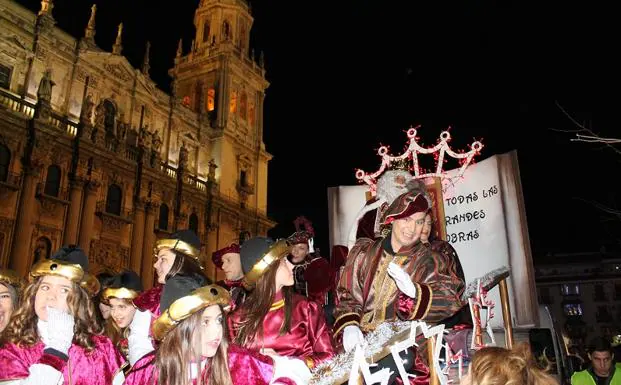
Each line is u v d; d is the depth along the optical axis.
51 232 26.33
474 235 5.20
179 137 35.97
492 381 2.19
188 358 2.58
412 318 2.96
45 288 3.43
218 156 37.97
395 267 3.05
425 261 3.41
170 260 4.19
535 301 4.75
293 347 3.35
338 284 3.86
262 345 3.29
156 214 32.19
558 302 53.62
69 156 27.73
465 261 5.19
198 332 2.61
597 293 53.03
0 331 3.64
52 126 26.70
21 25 27.58
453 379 3.59
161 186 32.75
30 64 27.48
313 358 3.33
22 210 24.97
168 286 2.75
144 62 34.50
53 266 3.45
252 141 41.75
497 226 5.07
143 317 3.66
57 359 3.03
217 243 36.00
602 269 53.81
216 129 38.59
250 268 3.39
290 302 3.51
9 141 25.45
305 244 4.88
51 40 28.59
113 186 30.02
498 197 5.11
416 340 3.22
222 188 37.50
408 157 5.45
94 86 30.62
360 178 5.55
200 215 35.41
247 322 3.34
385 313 3.48
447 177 5.41
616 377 5.57
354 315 3.49
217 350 2.70
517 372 2.21
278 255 3.37
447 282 3.28
